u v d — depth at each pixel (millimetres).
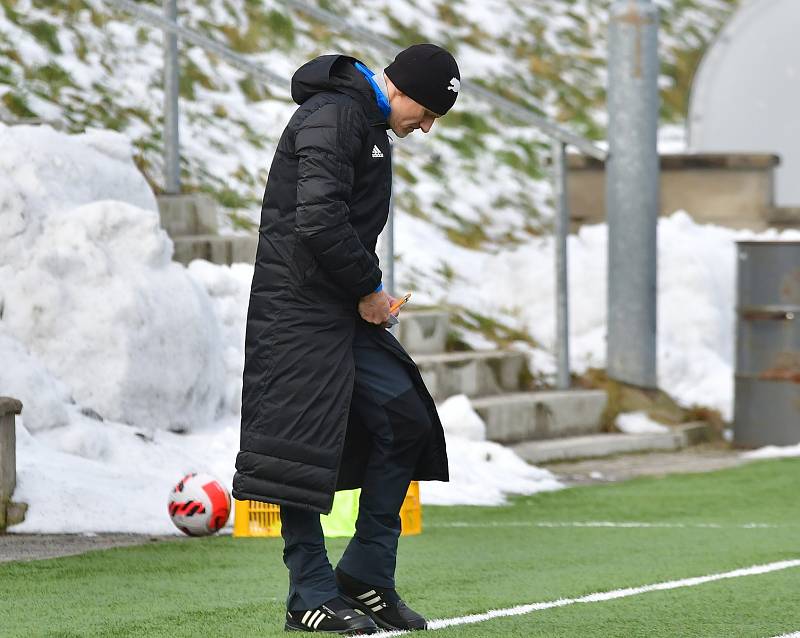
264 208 16312
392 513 16859
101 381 32250
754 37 68062
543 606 19234
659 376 48500
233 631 17141
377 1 71188
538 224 59094
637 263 46750
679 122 79312
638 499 34094
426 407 16859
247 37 59156
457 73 16531
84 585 20906
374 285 16031
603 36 83875
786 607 19406
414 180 57719
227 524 27719
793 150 66938
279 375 15992
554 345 48750
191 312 34500
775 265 44125
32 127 36438
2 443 25969
